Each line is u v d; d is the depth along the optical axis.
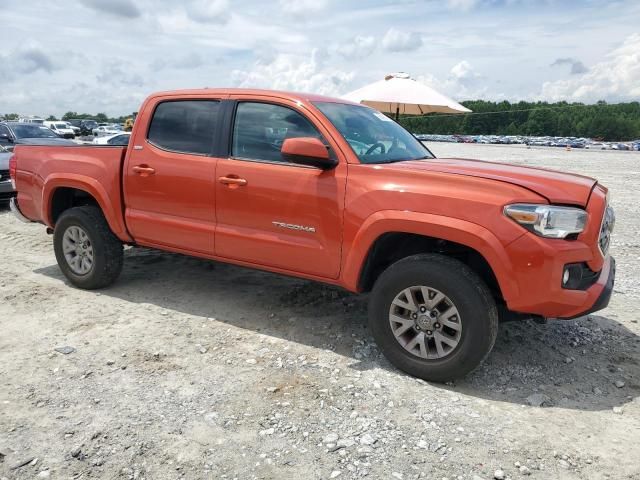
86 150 5.19
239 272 6.01
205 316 4.70
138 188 4.79
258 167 4.14
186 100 4.67
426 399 3.37
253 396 3.36
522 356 4.01
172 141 4.66
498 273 3.28
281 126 4.18
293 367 3.77
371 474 2.66
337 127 4.02
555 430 3.06
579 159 39.16
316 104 4.19
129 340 4.15
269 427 3.04
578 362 3.93
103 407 3.20
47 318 4.56
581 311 3.29
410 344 3.62
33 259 6.57
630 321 4.77
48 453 2.77
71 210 5.22
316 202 3.87
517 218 3.24
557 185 3.45
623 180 20.19
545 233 3.20
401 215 3.51
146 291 5.33
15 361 3.76
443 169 3.71
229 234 4.31
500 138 102.44
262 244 4.16
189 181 4.46
